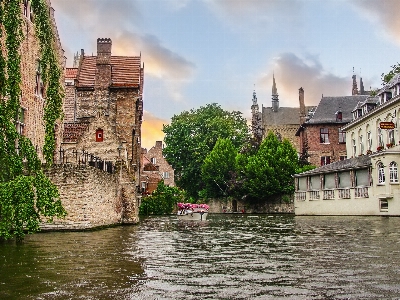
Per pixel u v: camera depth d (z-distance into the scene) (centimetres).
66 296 755
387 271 972
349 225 2648
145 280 895
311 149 6675
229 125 7881
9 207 1511
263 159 6184
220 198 6969
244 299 736
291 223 3139
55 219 2192
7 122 1606
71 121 3716
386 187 3806
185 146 7712
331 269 1007
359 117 5047
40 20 2178
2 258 1194
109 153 3147
